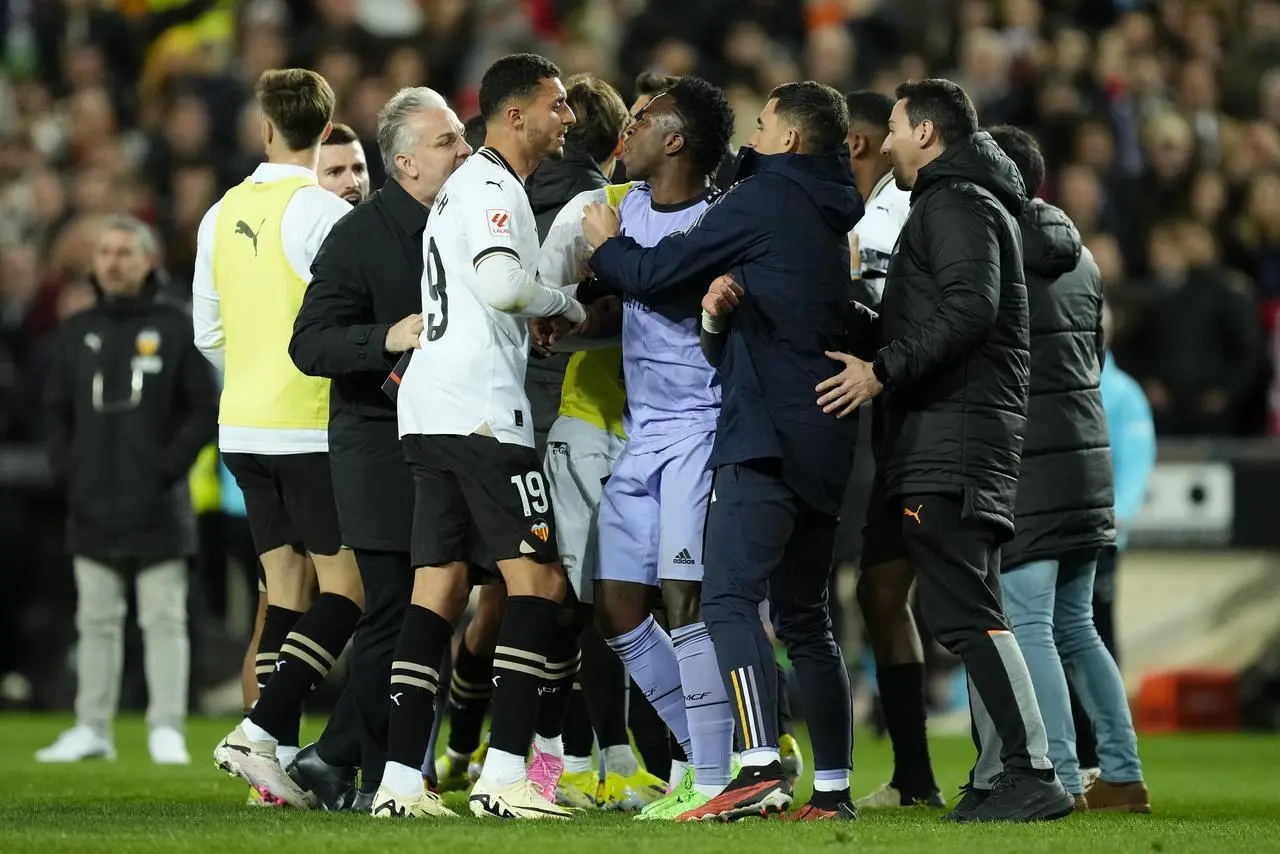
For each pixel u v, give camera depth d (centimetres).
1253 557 3775
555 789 1970
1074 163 4694
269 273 2039
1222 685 3772
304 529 2019
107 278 3008
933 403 1831
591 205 1895
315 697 3828
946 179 1855
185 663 2991
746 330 1820
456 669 2241
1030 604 2055
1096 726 2138
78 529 2978
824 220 1844
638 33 5178
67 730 3512
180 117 4869
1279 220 4394
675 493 1861
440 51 5116
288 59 5094
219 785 2409
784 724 2220
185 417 3069
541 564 1838
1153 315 4072
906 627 2148
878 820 1831
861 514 3488
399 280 1939
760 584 1800
